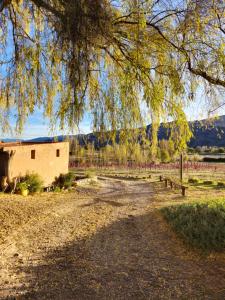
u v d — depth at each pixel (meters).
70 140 5.86
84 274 5.73
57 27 4.71
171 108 5.73
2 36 6.71
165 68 5.48
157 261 6.65
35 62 6.27
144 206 14.98
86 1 4.58
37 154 18.92
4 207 10.90
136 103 5.85
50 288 5.01
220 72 5.36
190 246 7.55
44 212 11.23
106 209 13.58
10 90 7.00
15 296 4.60
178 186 21.14
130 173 42.00
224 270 5.94
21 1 6.33
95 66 5.65
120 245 7.92
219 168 47.94
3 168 16.00
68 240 8.05
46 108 6.92
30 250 6.97
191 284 5.34
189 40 5.26
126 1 5.28
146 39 5.35
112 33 4.98
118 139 5.79
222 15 5.20
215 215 9.67
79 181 25.30
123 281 5.46
